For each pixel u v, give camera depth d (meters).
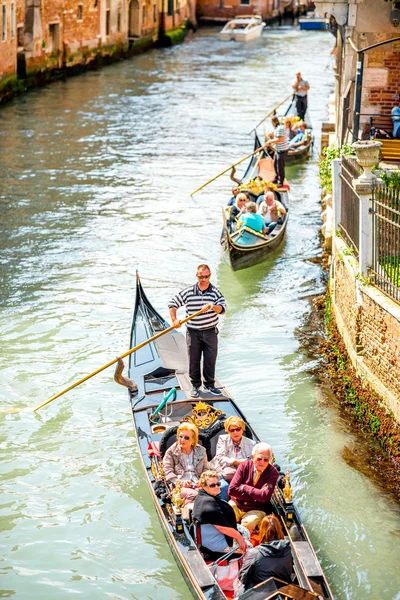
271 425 9.98
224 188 20.06
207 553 7.10
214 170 21.59
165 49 47.00
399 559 7.81
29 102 30.34
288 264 15.09
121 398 10.72
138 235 16.59
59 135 25.11
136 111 28.94
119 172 21.20
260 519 7.38
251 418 10.14
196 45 48.75
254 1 59.19
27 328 12.49
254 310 13.24
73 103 30.23
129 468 9.29
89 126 26.44
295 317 12.98
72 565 7.84
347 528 8.21
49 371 11.30
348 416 10.13
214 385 9.66
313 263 15.15
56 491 8.88
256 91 33.09
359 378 10.25
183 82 35.19
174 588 7.55
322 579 6.59
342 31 15.76
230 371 11.30
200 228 17.06
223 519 7.04
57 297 13.60
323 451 9.44
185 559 6.91
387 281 9.66
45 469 9.24
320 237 16.45
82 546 8.09
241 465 7.59
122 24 42.44
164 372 10.04
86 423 10.15
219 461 8.14
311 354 11.75
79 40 37.50
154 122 27.22
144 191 19.61
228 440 8.22
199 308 9.27
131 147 23.84
